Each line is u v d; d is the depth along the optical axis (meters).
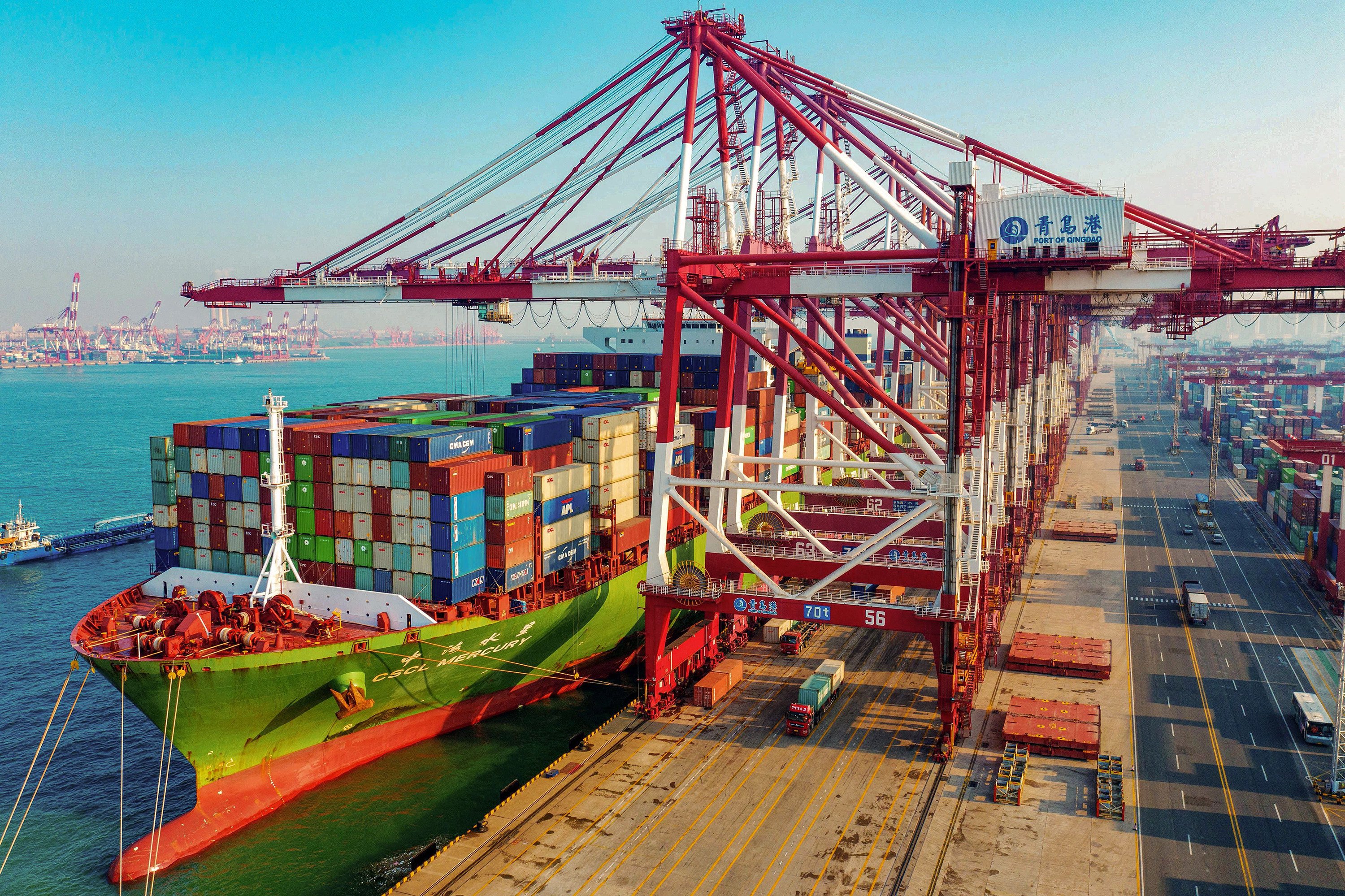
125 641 38.09
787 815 35.34
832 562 49.66
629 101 58.69
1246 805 36.59
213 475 47.22
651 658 45.84
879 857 32.44
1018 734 41.12
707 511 59.91
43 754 46.72
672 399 46.91
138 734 49.19
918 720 44.72
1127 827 34.75
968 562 44.56
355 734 41.66
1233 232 43.88
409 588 43.25
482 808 39.06
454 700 45.12
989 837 33.88
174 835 36.25
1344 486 64.94
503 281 62.84
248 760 38.34
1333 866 32.22
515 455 49.00
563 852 32.62
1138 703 47.31
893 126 58.44
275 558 41.56
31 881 35.25
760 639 56.97
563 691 52.38
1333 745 42.06
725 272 48.16
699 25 47.72
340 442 43.97
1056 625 60.78
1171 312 49.38
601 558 52.78
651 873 31.31
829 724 44.09
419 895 29.91
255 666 35.53
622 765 39.62
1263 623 61.44
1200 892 30.58
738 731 43.19
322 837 37.03
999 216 42.16
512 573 44.78
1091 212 41.06
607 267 64.12
